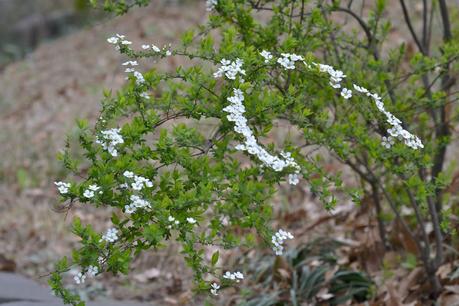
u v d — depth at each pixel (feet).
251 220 10.44
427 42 15.23
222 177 10.71
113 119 11.64
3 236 21.52
